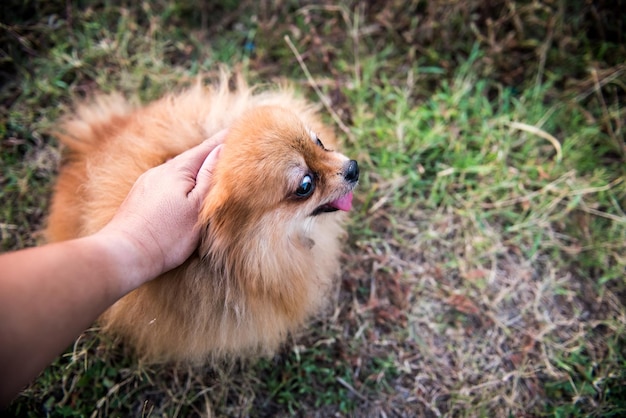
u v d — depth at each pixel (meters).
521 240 0.64
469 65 0.70
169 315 0.46
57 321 0.32
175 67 0.73
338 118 0.67
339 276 0.61
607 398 0.56
